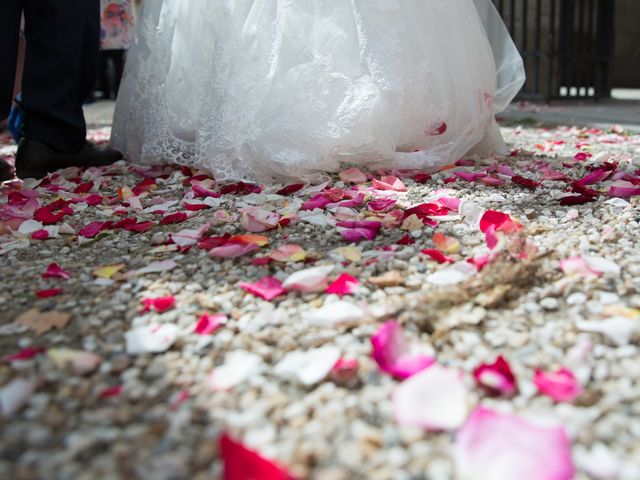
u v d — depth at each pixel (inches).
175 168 117.3
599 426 36.7
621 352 44.3
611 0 316.8
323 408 39.4
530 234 68.9
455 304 50.8
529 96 297.9
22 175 114.0
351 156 104.2
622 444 35.4
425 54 105.3
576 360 42.8
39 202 92.4
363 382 42.1
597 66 320.8
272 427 37.6
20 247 72.9
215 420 38.5
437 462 34.2
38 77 111.3
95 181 106.7
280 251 63.6
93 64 120.6
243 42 101.3
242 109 100.5
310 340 47.1
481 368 40.9
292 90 98.7
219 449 35.4
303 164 97.9
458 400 37.7
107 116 254.7
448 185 95.7
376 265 60.5
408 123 107.7
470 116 112.5
